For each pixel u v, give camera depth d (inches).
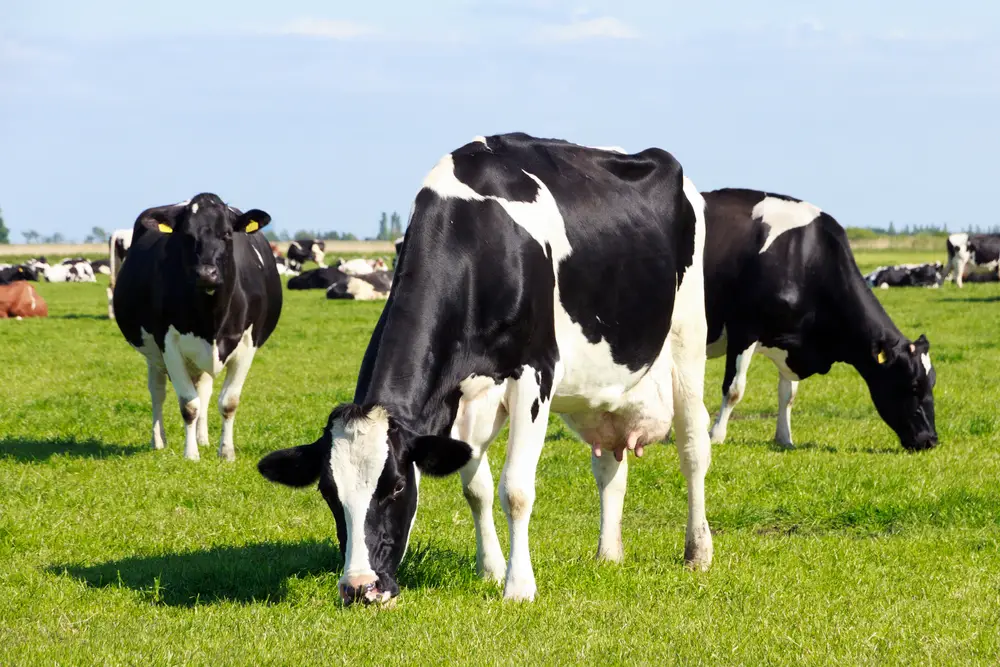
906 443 529.7
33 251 5974.4
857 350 538.0
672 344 334.3
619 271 299.9
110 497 393.7
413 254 266.7
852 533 374.0
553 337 280.8
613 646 236.8
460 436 272.1
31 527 348.2
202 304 466.9
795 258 537.6
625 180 316.2
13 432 550.9
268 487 418.3
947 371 771.4
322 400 675.4
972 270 1964.8
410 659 227.3
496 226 270.7
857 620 256.2
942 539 346.6
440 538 341.1
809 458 475.2
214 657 231.3
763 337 543.2
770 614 261.3
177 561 315.3
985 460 468.1
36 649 235.9
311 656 230.7
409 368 255.9
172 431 568.7
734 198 559.8
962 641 240.7
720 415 548.1
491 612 256.2
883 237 5457.7
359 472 235.1
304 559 313.9
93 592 285.9
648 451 496.1
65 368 845.8
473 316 266.5
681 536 360.2
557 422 597.0
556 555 325.1
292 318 1344.7
